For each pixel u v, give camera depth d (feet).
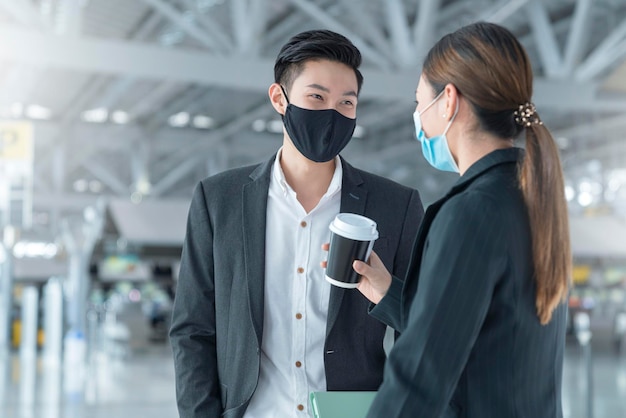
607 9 55.06
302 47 7.52
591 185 97.25
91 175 128.36
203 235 8.07
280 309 7.80
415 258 5.61
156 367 60.03
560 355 5.54
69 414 35.32
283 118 7.77
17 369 57.16
